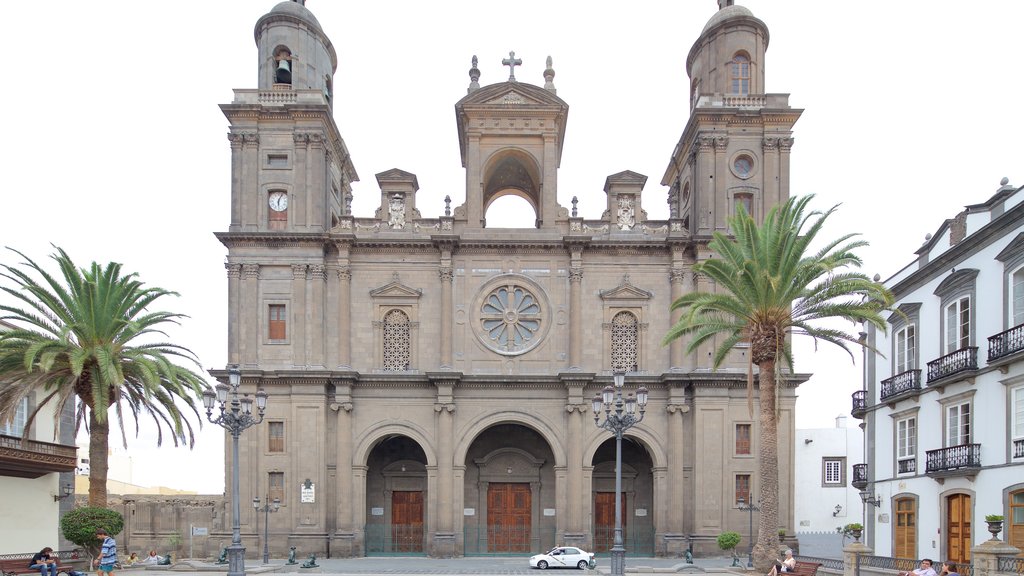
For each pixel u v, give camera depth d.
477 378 47.25
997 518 25.31
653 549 48.62
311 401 46.22
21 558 39.31
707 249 47.94
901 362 39.88
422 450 50.03
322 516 45.38
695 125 49.44
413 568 39.59
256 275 47.16
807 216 33.19
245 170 47.97
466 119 50.09
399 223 49.41
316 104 47.88
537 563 40.38
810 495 71.88
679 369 47.22
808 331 33.69
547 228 49.38
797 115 48.34
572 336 47.94
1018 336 29.14
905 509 38.44
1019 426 29.52
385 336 48.75
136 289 37.56
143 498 52.44
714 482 46.12
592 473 50.12
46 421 45.72
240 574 29.73
